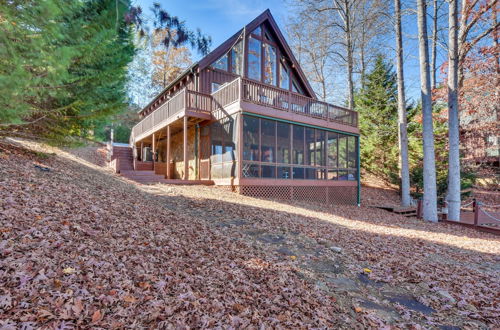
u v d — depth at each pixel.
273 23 15.56
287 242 5.02
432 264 4.70
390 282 3.85
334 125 13.20
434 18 14.77
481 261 5.20
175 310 2.45
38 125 7.09
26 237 3.04
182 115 11.35
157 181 10.49
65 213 4.07
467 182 14.77
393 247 5.54
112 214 4.67
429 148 10.09
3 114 3.72
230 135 10.55
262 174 10.71
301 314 2.74
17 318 1.94
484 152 15.69
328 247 5.03
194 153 13.26
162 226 4.73
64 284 2.44
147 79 25.61
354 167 14.23
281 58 16.48
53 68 3.75
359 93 20.16
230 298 2.82
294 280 3.50
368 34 17.95
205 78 13.40
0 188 4.28
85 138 8.56
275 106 11.00
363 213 10.34
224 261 3.76
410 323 2.86
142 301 2.49
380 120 18.81
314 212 8.70
